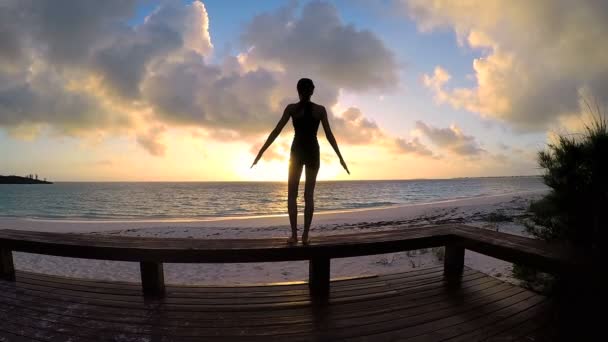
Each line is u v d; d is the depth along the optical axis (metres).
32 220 22.27
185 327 2.60
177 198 52.38
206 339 2.41
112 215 28.42
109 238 3.66
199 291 3.33
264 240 3.47
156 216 27.22
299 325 2.62
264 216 25.12
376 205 34.88
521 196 32.50
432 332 2.50
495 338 2.41
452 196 48.88
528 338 2.40
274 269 7.64
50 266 8.30
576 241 3.37
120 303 3.05
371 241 3.31
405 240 3.43
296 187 3.17
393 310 2.89
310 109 3.09
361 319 2.72
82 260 8.89
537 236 3.78
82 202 43.81
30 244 3.52
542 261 2.65
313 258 3.18
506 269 6.57
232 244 3.25
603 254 2.69
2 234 3.92
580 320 2.66
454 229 3.97
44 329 2.58
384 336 2.45
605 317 2.55
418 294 3.25
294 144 3.11
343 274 6.98
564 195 3.39
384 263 7.73
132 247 3.14
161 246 3.17
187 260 3.08
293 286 3.46
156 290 3.24
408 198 46.41
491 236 3.50
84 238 3.66
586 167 3.33
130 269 8.02
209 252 3.06
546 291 3.25
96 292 3.32
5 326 2.64
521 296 3.18
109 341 2.39
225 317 2.77
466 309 2.91
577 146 3.41
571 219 3.41
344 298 3.15
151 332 2.52
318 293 3.26
